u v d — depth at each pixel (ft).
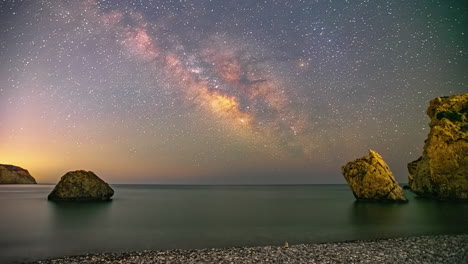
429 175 217.97
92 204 203.92
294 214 164.25
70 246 87.15
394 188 197.77
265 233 106.93
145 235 104.68
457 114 210.59
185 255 68.69
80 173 213.05
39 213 162.91
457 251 66.44
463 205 181.47
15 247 86.12
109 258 67.41
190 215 161.79
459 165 196.44
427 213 152.66
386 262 58.54
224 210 188.85
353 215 153.28
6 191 419.54
